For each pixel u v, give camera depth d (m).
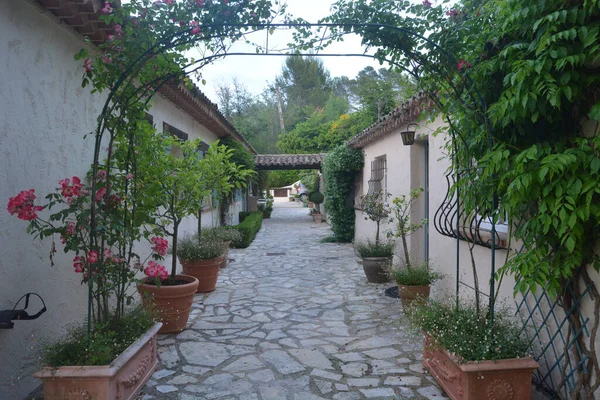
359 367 3.58
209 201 9.20
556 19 2.21
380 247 6.77
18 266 2.95
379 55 3.20
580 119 2.54
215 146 5.30
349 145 10.36
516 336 2.89
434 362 3.25
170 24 2.97
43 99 3.29
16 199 2.59
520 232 2.69
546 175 2.41
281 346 4.07
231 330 4.55
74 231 2.87
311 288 6.48
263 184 22.25
